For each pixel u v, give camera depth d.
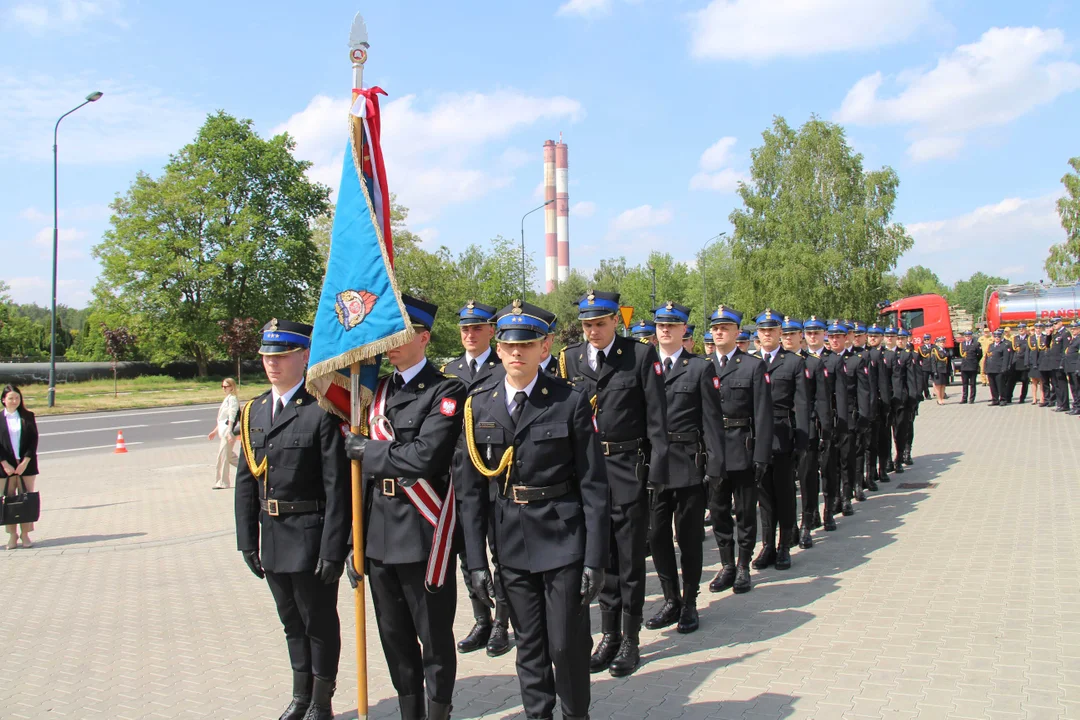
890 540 7.88
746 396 6.71
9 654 5.54
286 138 47.66
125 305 45.53
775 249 36.94
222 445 13.03
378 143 4.45
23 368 44.03
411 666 4.01
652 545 5.80
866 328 12.17
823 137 37.56
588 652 3.74
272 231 47.09
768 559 7.30
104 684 4.96
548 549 3.73
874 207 36.12
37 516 8.86
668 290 65.69
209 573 7.71
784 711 4.17
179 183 44.97
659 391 5.31
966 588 6.12
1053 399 21.59
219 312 44.81
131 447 19.09
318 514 4.21
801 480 7.95
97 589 7.20
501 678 4.96
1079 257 43.28
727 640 5.37
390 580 3.93
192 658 5.39
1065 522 8.06
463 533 3.92
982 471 11.53
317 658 4.20
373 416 4.07
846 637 5.24
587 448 3.79
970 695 4.21
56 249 30.34
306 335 4.43
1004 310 28.88
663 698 4.45
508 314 3.88
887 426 11.10
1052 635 5.02
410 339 3.89
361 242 4.15
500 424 3.82
